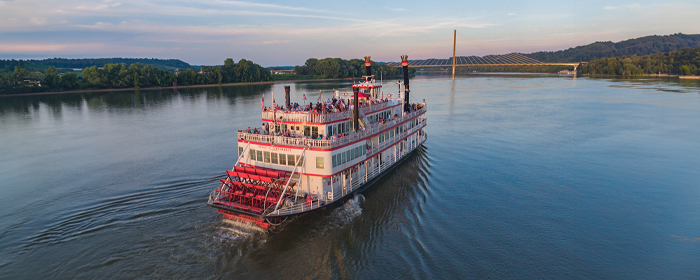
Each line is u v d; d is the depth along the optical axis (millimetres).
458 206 45562
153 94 179125
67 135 87438
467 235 38906
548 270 33375
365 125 50031
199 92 188125
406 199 47281
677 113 110125
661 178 55031
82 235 38344
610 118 102625
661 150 69500
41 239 37781
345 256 35031
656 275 33062
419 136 70562
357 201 46188
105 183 53469
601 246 37250
